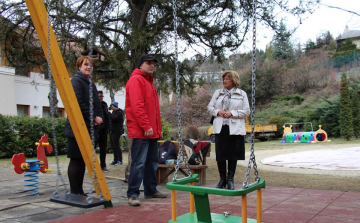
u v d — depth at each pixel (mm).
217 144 4812
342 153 12688
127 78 6984
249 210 3727
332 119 24188
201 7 6586
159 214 3543
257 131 23469
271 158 11773
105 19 6543
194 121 32094
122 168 8312
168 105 35312
